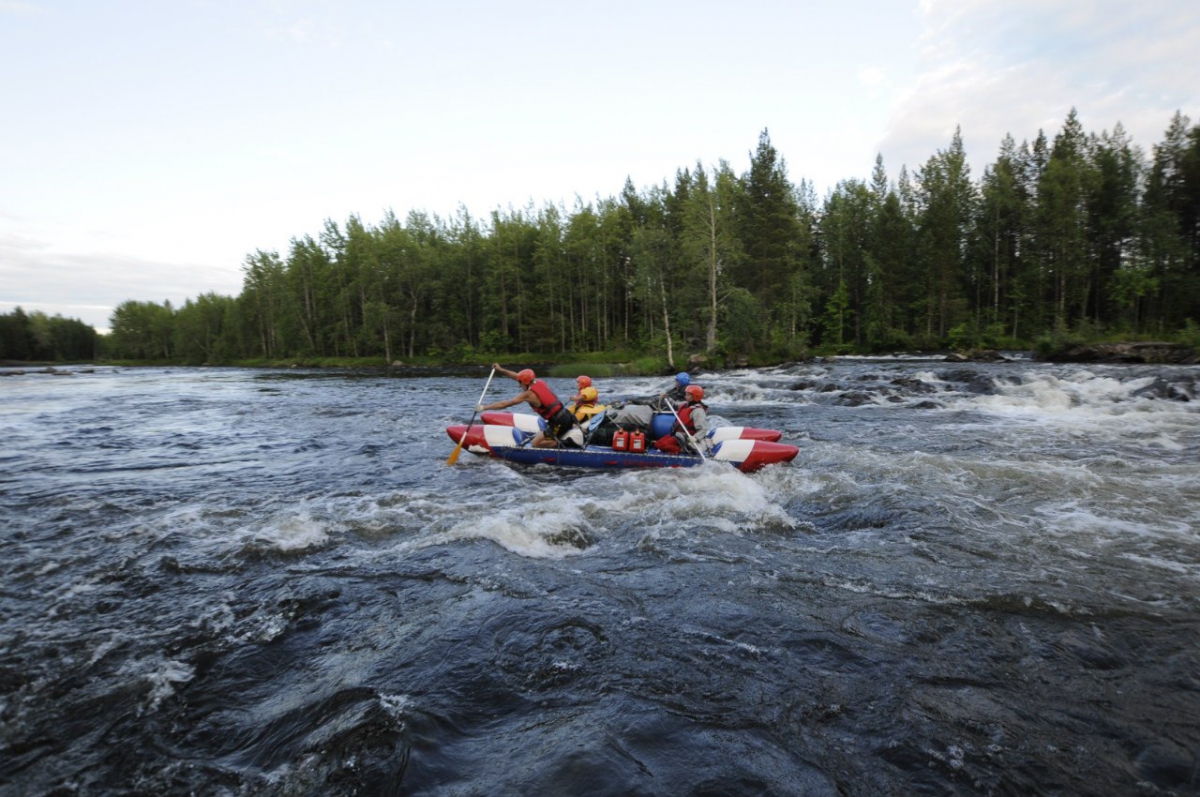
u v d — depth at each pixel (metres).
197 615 3.87
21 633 3.64
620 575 4.46
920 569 4.48
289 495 6.76
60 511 6.16
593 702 2.92
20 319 104.25
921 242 48.34
